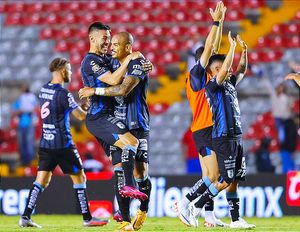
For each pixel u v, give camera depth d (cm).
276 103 6109
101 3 7956
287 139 6031
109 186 4797
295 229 3366
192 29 7606
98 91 2928
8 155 6731
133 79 2895
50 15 7919
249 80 7069
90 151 6588
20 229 3412
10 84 7450
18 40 7738
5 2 8056
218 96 3145
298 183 4744
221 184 3206
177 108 7044
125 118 3034
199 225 3706
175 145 6806
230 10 7712
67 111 3581
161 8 7838
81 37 7712
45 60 7594
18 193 4872
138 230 3056
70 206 4834
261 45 7462
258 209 4744
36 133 6825
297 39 7506
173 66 7331
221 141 3144
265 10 7706
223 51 7362
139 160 3045
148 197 3045
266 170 5912
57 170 6147
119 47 2992
